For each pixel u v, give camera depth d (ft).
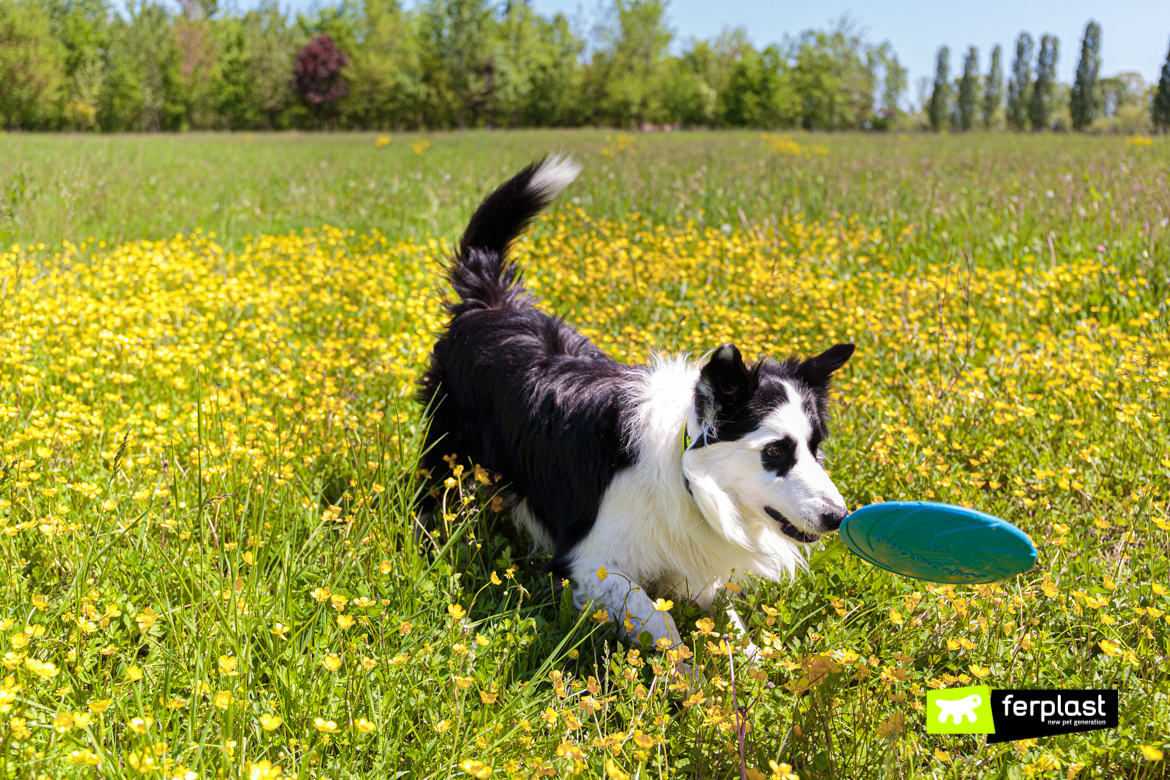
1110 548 10.13
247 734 6.88
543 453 9.95
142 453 11.36
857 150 62.39
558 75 195.93
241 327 16.58
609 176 37.24
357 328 17.76
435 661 7.79
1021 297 18.92
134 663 7.28
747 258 22.68
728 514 8.60
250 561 8.10
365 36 204.23
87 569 8.08
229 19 209.67
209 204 31.96
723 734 7.05
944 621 8.77
